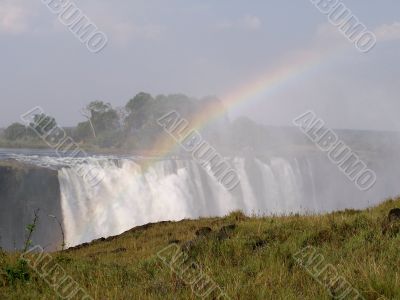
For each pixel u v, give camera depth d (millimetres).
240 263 9586
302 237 10758
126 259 12531
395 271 7645
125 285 8297
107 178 42062
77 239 38469
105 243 18672
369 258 8430
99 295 7500
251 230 12227
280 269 8430
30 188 38406
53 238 37906
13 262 9484
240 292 7328
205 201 48656
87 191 40344
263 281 7805
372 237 10156
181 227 19297
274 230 11945
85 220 39438
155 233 18938
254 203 53844
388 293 6875
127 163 44281
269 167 56812
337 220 12117
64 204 38469
